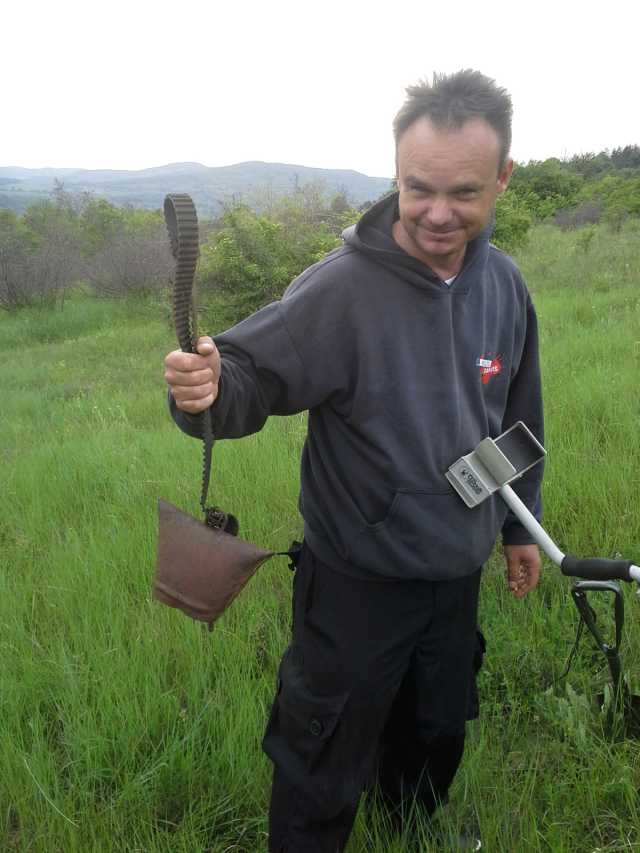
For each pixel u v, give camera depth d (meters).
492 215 1.65
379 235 1.59
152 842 2.10
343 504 1.69
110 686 2.64
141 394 8.58
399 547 1.65
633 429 4.50
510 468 1.64
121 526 4.02
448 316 1.61
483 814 2.14
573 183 34.28
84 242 27.03
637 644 2.75
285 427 5.46
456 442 1.65
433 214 1.49
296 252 11.68
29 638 3.01
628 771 2.18
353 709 1.77
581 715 2.43
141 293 19.83
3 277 18.98
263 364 1.58
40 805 2.24
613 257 14.27
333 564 1.73
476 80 1.47
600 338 7.12
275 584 3.43
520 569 2.12
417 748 1.97
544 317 8.76
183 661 2.83
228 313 11.38
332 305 1.58
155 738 2.51
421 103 1.48
